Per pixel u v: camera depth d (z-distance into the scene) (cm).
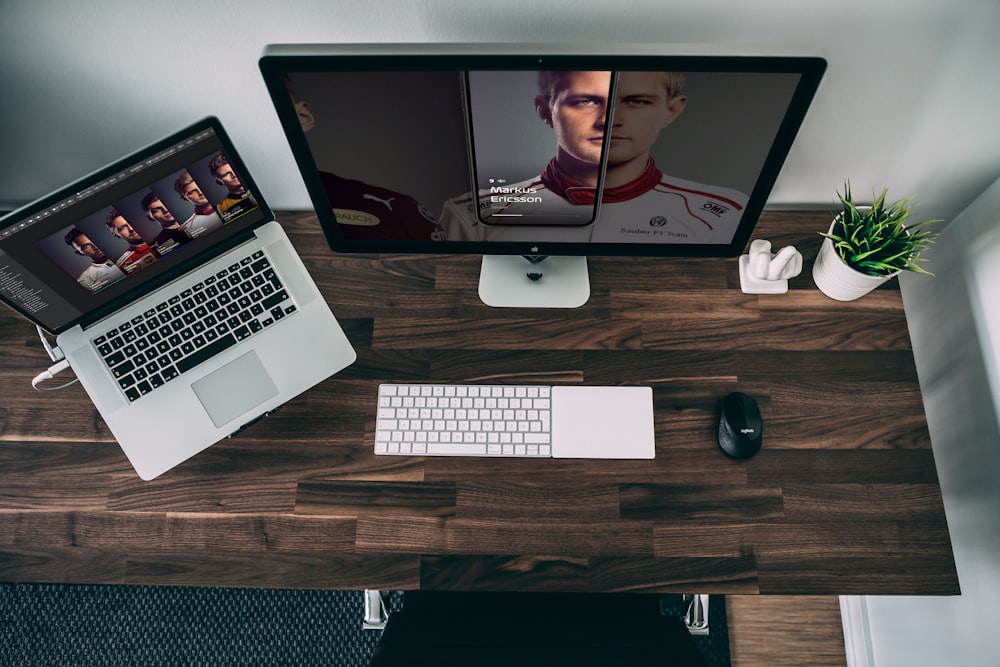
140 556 107
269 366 112
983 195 119
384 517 108
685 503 108
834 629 172
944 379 132
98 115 111
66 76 104
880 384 114
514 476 110
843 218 109
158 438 108
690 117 85
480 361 117
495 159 92
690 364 116
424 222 104
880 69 100
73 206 92
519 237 106
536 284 120
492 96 83
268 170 124
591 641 116
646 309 119
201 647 180
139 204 97
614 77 80
